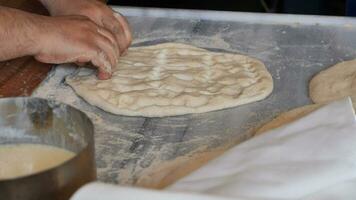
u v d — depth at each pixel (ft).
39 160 2.64
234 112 3.57
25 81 3.90
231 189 2.17
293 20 4.73
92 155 2.38
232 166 2.36
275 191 2.18
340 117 2.69
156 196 2.02
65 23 3.86
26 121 2.78
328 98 3.63
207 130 3.38
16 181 2.14
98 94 3.70
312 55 4.26
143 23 4.83
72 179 2.26
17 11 3.78
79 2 4.32
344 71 3.94
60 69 4.06
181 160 2.98
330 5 6.86
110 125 3.45
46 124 2.75
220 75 4.03
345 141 2.51
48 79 3.94
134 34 4.66
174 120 3.50
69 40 3.80
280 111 3.57
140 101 3.63
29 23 3.73
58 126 2.72
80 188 2.10
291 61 4.19
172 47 4.44
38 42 3.73
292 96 3.74
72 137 2.69
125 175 2.95
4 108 2.76
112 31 4.16
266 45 4.43
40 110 2.74
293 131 2.62
